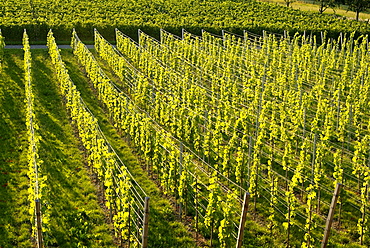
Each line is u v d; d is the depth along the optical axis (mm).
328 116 15633
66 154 14484
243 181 12992
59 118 17578
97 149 12453
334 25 40312
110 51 24453
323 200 12242
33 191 9859
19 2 38500
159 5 43531
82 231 10484
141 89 19031
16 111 17594
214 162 14406
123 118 15625
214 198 9664
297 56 23484
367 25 41281
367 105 19531
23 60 25500
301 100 18469
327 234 8453
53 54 23797
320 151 12617
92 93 20922
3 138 15094
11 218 10773
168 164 12672
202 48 27953
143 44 30641
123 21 35406
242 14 42844
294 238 10539
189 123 15500
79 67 25188
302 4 62844
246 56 25672
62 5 39406
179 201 11148
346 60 23250
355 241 10648
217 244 10242
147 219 7992
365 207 10461
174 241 10289
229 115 16484
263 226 11031
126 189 9586
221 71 23906
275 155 14594
